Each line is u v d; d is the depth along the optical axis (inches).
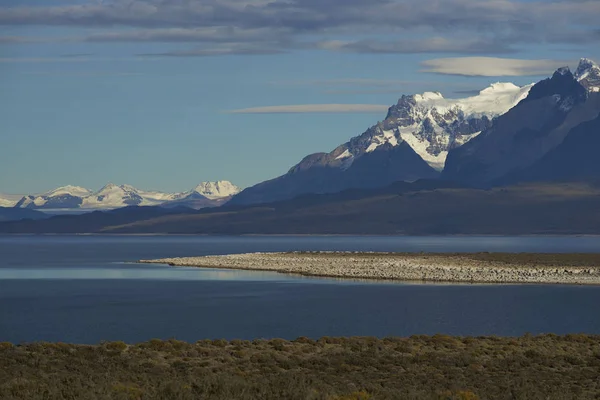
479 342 3545.8
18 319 5536.4
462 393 2304.4
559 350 3417.8
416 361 3061.0
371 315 5595.5
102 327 5064.0
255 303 6471.5
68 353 3070.9
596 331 4773.6
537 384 2620.6
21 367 2714.1
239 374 2706.7
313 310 5930.1
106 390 2225.6
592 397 2437.3
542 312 5713.6
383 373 2824.8
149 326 5108.3
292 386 2333.9
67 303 6673.2
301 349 3272.6
